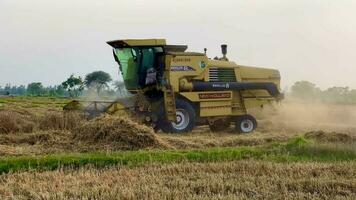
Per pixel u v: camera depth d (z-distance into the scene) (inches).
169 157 536.7
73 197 368.5
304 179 419.5
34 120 828.6
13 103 2023.9
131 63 896.9
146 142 633.6
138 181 414.9
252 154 568.1
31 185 403.5
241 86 935.0
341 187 397.7
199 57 896.3
